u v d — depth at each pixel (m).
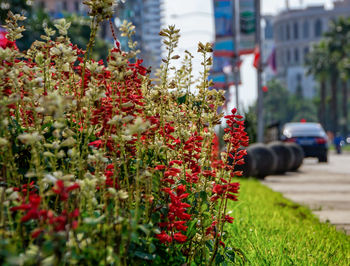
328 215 8.24
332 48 75.81
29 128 3.03
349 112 122.50
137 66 3.44
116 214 2.59
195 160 3.62
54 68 3.46
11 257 1.99
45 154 2.63
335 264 4.21
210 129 3.69
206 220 3.36
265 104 147.62
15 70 2.95
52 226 2.23
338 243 5.20
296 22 194.88
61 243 2.14
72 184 2.38
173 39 3.59
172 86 3.80
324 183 14.19
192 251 3.41
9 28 3.44
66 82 3.59
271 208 7.78
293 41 195.88
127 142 3.16
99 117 2.98
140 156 3.13
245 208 6.99
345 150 52.31
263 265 3.88
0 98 2.79
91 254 2.38
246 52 28.50
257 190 10.72
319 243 5.00
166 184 3.15
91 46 3.26
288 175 17.47
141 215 3.00
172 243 3.08
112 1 2.91
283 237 5.05
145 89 3.68
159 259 2.94
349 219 7.82
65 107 2.85
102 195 2.90
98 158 2.77
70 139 2.68
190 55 3.90
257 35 25.11
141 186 3.07
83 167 2.98
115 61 2.94
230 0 28.52
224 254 3.60
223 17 28.72
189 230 3.29
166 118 3.58
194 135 3.75
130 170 3.28
